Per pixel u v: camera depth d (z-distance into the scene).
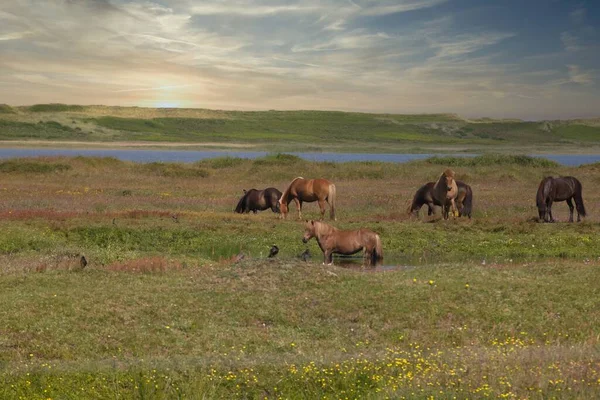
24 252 20.77
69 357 11.52
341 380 9.38
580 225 26.56
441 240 24.55
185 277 17.08
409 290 15.30
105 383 9.47
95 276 16.89
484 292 15.16
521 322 13.59
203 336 12.73
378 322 13.73
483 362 9.81
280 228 26.25
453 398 8.03
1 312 13.22
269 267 16.80
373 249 20.34
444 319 13.85
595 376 8.78
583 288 15.43
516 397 8.12
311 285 15.84
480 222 27.02
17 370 9.94
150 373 9.74
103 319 13.30
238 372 9.88
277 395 9.13
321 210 28.33
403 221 28.20
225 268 17.50
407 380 9.09
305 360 10.49
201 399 8.93
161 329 13.01
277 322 13.80
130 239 24.03
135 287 15.69
